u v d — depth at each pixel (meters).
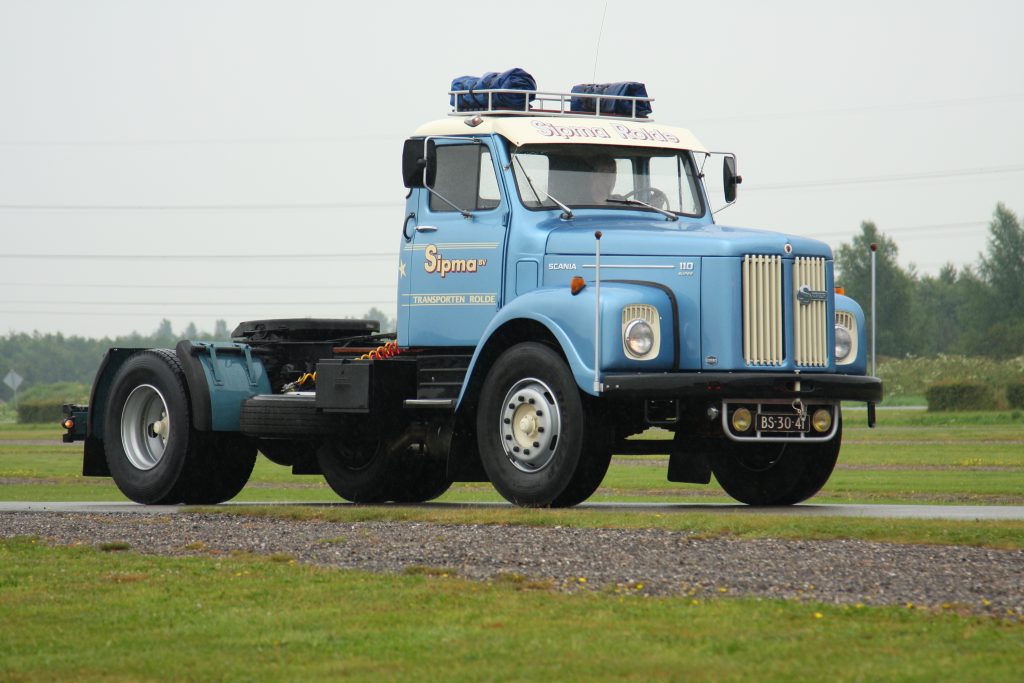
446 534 26.19
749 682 15.52
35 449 90.38
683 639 17.61
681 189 34.22
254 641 18.03
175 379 36.28
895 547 23.55
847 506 33.72
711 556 23.02
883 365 191.38
